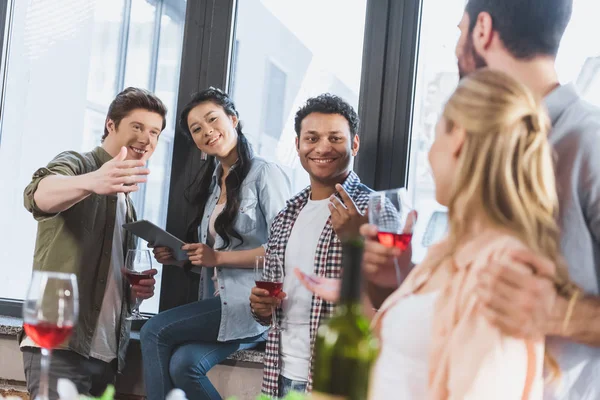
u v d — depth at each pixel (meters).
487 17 1.73
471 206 1.25
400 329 1.27
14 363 3.04
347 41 2.95
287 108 3.04
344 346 0.93
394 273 1.58
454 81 2.80
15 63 3.40
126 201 2.81
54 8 3.37
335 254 2.25
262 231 2.73
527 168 1.24
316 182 2.42
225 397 2.86
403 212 1.57
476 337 1.17
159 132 2.80
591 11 2.48
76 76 3.33
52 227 2.65
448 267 1.26
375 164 2.88
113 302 2.69
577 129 1.47
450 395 1.18
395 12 2.87
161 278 3.11
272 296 2.28
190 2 3.14
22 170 3.37
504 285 1.18
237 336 2.67
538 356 1.18
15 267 3.34
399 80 2.86
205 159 3.04
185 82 3.13
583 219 1.45
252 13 3.10
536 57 1.65
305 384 2.27
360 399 0.93
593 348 1.40
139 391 2.95
